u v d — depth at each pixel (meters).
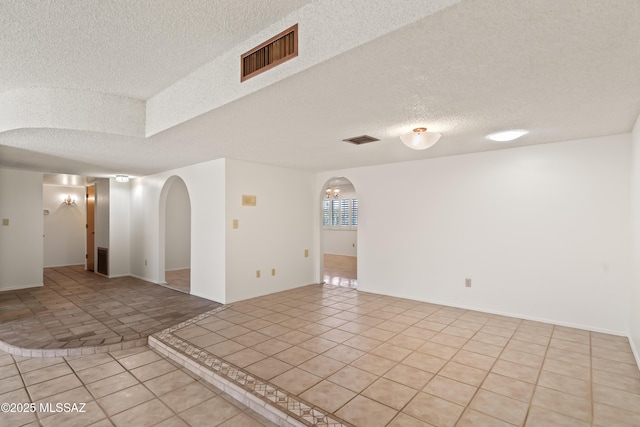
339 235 10.73
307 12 1.87
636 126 2.95
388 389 2.41
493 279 4.22
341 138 3.55
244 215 4.95
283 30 2.00
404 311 4.33
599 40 1.63
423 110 2.65
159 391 2.50
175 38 2.21
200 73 2.67
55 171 5.93
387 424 2.01
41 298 5.01
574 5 1.36
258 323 3.84
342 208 10.65
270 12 1.93
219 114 2.69
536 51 1.74
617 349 3.09
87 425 2.09
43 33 2.10
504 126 3.12
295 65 1.94
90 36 2.15
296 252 5.82
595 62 1.87
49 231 8.12
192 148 4.01
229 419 2.17
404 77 2.04
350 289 5.68
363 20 1.64
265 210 5.27
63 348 3.11
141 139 3.50
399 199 5.08
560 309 3.77
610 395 2.32
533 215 3.94
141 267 6.62
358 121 2.94
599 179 3.55
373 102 2.47
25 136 3.34
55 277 6.77
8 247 5.62
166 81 2.94
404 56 1.78
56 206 8.22
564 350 3.08
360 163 5.20
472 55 1.77
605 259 3.52
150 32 2.12
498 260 4.18
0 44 2.23
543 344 3.22
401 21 1.51
